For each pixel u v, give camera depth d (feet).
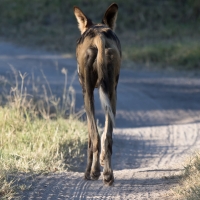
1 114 106.11
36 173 79.92
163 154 101.24
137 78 187.42
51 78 178.91
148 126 129.08
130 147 108.06
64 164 86.43
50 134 99.25
